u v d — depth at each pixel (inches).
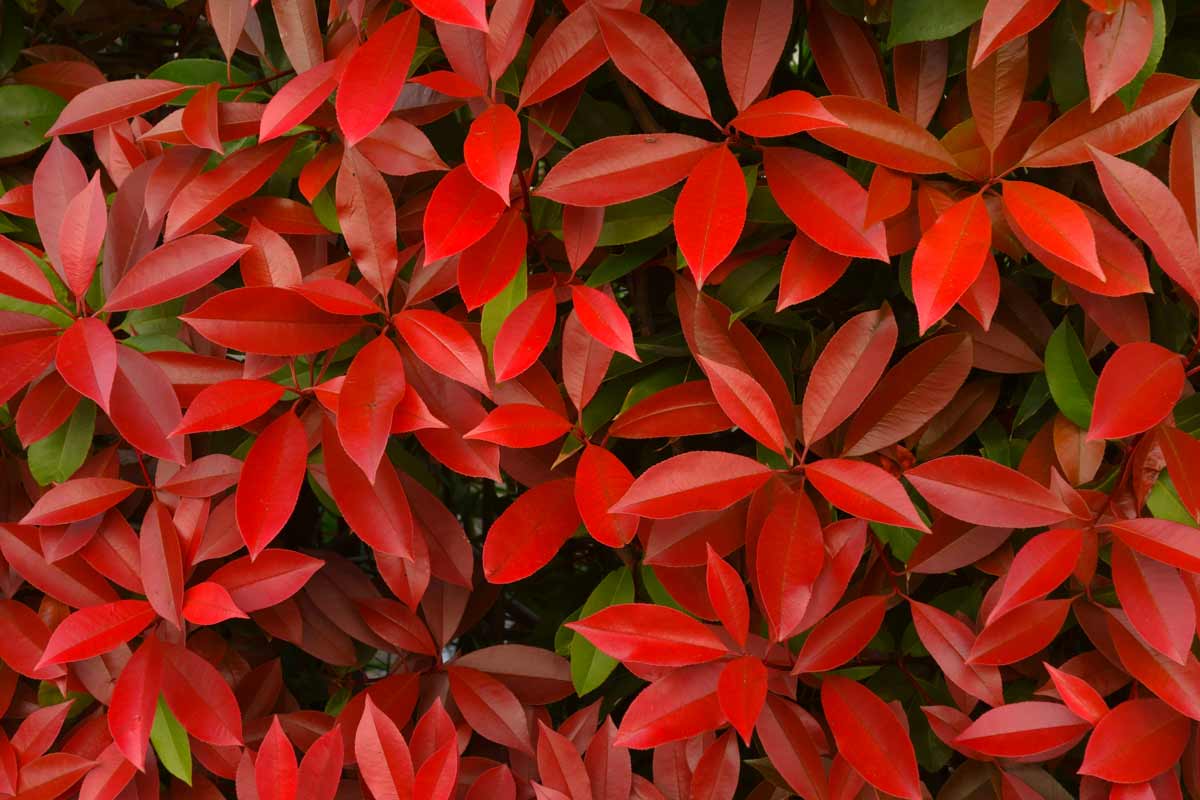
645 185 41.3
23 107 47.9
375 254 43.1
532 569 42.9
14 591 45.4
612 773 44.4
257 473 41.9
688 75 41.6
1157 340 43.6
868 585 45.3
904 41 41.2
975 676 42.8
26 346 42.4
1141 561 40.9
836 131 41.6
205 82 45.8
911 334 45.8
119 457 47.3
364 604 46.8
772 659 44.1
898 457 44.8
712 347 43.3
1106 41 38.8
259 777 43.0
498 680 46.3
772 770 44.5
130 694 43.0
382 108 40.4
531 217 43.8
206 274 42.8
